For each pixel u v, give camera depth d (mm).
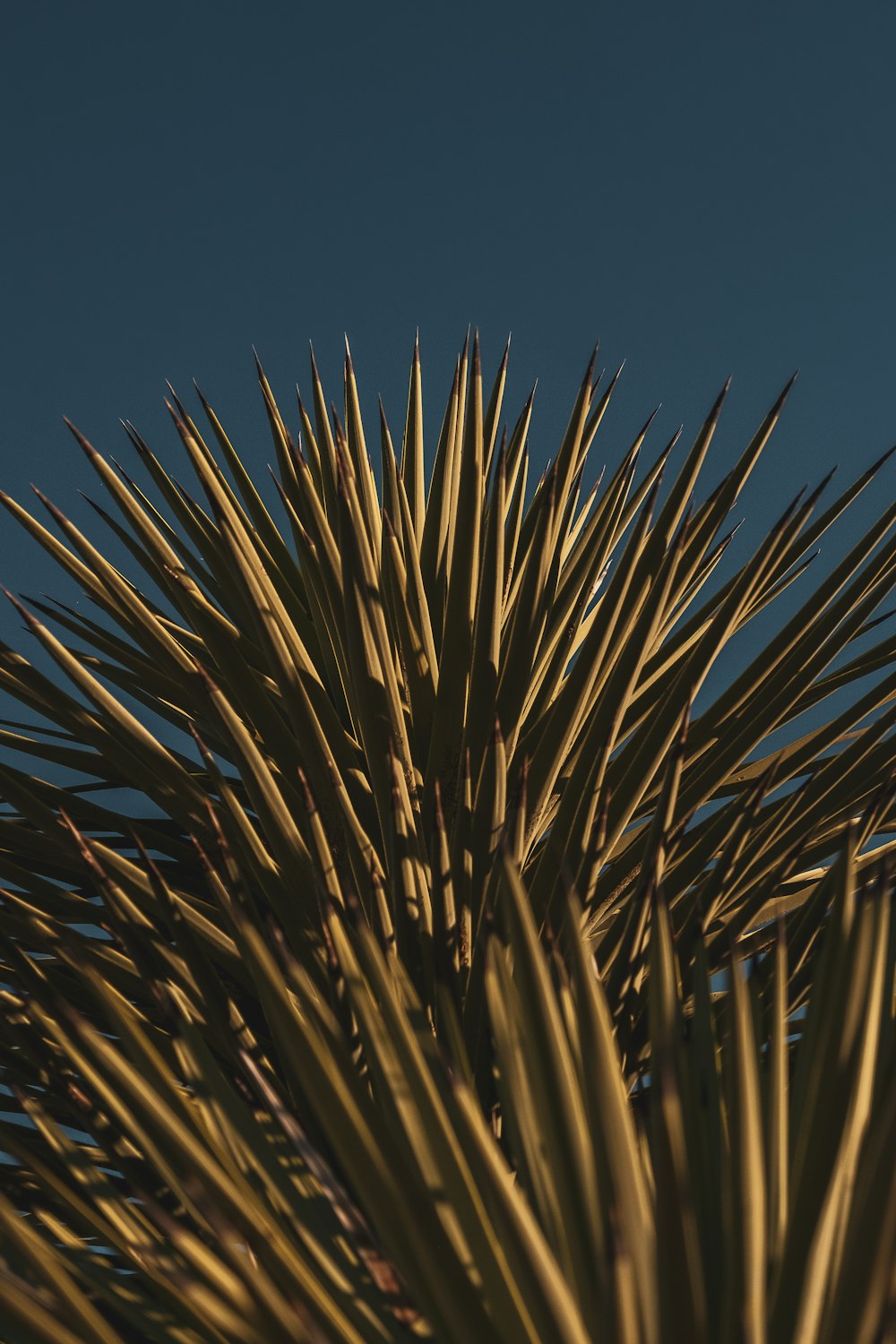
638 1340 1155
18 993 1563
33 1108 1478
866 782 1624
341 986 1519
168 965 1553
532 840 1621
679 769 1532
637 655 1581
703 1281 1374
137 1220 1454
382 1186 1372
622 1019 1535
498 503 1603
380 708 1591
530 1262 1264
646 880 1522
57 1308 1362
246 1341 1344
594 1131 1313
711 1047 1447
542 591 1610
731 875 1614
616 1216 1209
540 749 1597
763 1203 1348
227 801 1595
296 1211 1433
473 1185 1387
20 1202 1561
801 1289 1349
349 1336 1385
